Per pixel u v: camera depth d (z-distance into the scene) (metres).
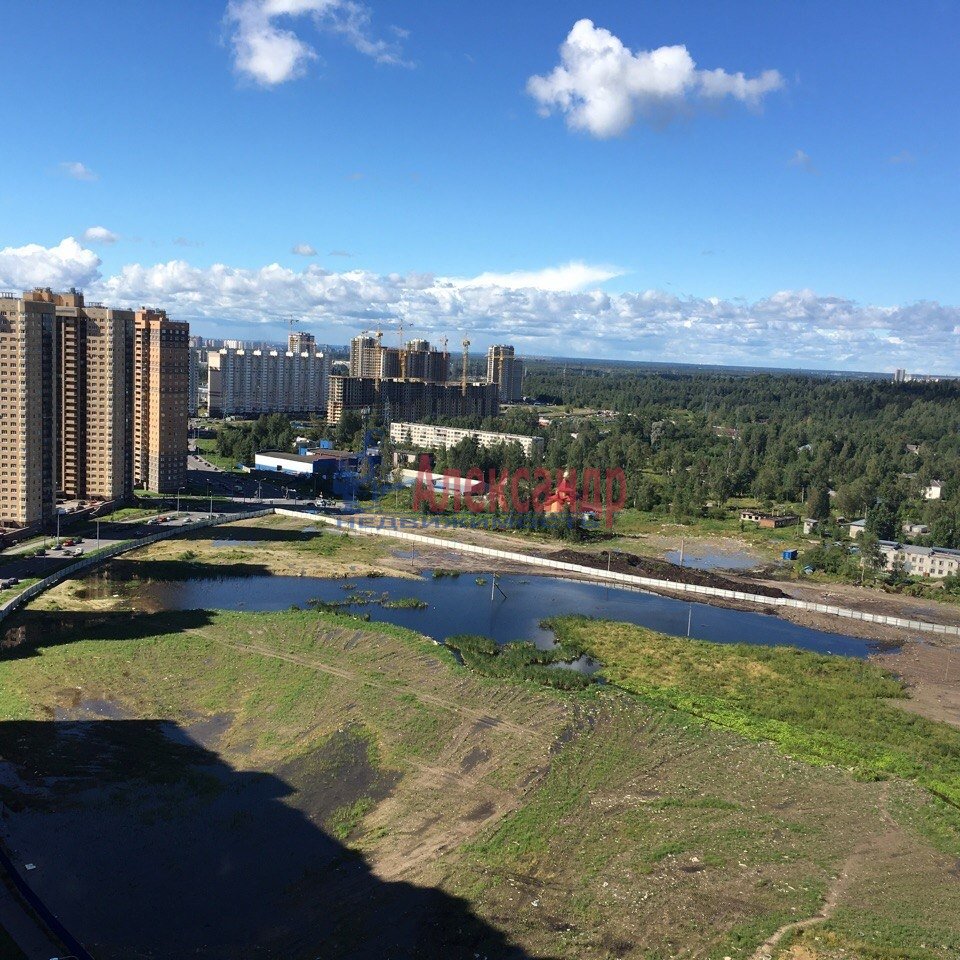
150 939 79.19
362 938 79.88
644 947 78.94
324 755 115.88
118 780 107.25
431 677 144.25
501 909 84.19
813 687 149.50
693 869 91.88
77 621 169.38
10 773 107.44
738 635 184.25
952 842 99.44
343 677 142.12
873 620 199.62
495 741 121.44
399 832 98.06
